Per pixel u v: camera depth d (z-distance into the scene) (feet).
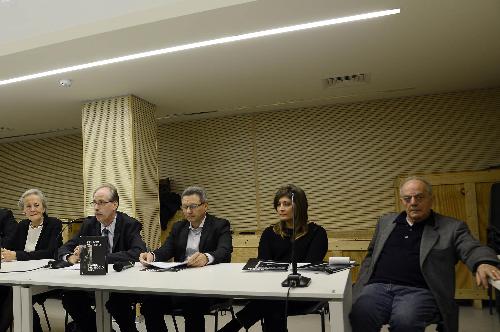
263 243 10.12
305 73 15.17
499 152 17.63
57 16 10.62
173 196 20.25
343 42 12.53
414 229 8.65
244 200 20.66
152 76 14.74
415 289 8.04
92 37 11.19
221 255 9.79
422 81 16.65
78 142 23.40
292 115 20.29
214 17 10.44
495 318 13.94
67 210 23.38
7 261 11.47
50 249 12.56
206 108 19.51
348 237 18.85
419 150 18.53
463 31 11.99
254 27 11.16
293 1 9.86
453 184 15.34
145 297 10.01
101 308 9.97
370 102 19.25
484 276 7.03
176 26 10.82
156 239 17.49
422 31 11.92
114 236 10.92
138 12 10.16
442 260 8.02
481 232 14.89
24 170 24.62
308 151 19.94
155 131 18.34
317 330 13.42
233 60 13.58
